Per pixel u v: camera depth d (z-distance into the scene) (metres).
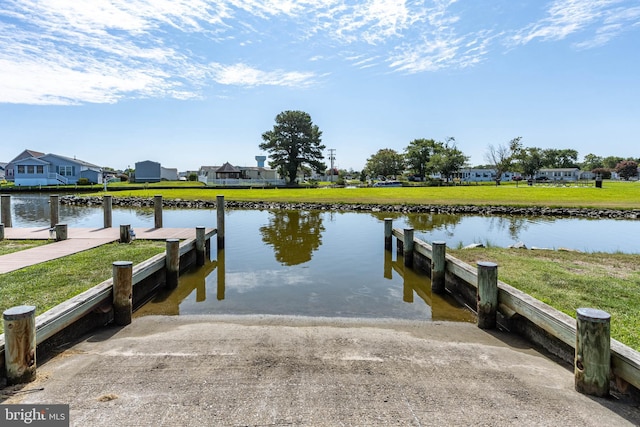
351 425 2.79
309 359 3.98
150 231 12.00
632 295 5.73
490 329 5.14
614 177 86.62
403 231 9.50
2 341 3.33
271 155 54.00
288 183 54.69
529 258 8.74
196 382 3.41
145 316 5.72
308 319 5.67
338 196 30.44
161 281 7.56
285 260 10.05
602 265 7.98
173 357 3.99
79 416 2.85
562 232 14.88
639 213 20.00
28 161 49.03
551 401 3.14
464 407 3.05
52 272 6.90
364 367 3.79
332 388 3.34
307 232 14.88
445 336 4.88
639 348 3.82
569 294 5.78
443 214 21.48
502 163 58.34
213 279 8.17
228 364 3.81
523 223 17.61
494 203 24.11
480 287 5.19
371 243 12.54
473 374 3.66
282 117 53.09
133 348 4.26
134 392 3.22
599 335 3.15
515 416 2.92
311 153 54.28
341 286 7.71
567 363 3.97
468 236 13.88
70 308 4.20
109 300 5.12
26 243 10.03
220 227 11.41
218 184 53.12
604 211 20.83
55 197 12.68
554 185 47.22
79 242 10.09
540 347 4.45
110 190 42.00
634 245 12.12
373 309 6.33
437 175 79.06
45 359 3.91
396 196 29.83
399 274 8.70
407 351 4.26
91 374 3.55
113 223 17.42
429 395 3.23
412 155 67.31
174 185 51.44
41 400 3.07
